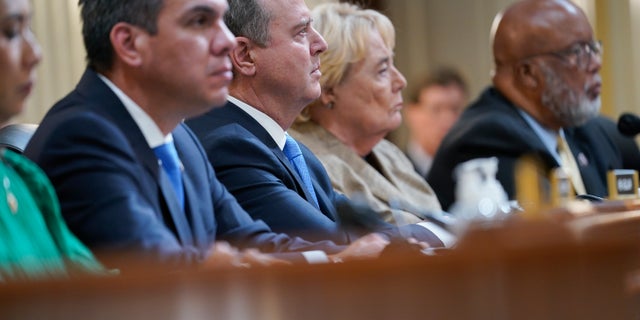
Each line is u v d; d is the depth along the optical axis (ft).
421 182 26.78
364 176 24.52
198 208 15.58
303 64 20.22
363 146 25.18
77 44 32.22
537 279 7.59
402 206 23.31
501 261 7.50
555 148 28.94
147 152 14.49
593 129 30.04
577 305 7.79
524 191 15.84
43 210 12.94
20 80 12.62
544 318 7.58
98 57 14.82
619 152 30.35
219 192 16.99
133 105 14.69
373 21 24.95
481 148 27.96
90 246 13.50
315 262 7.20
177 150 15.99
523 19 28.91
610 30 41.73
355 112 24.67
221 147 18.99
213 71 14.71
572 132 29.63
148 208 13.93
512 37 28.89
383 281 7.14
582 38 28.78
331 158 24.12
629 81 41.65
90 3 14.78
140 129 14.62
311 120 24.86
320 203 20.75
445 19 47.80
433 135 38.83
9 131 18.01
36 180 12.96
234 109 19.95
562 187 17.52
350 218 14.92
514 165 27.55
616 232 10.18
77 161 13.70
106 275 6.72
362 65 24.64
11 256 11.98
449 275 7.32
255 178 18.79
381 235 15.06
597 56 28.86
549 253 7.66
